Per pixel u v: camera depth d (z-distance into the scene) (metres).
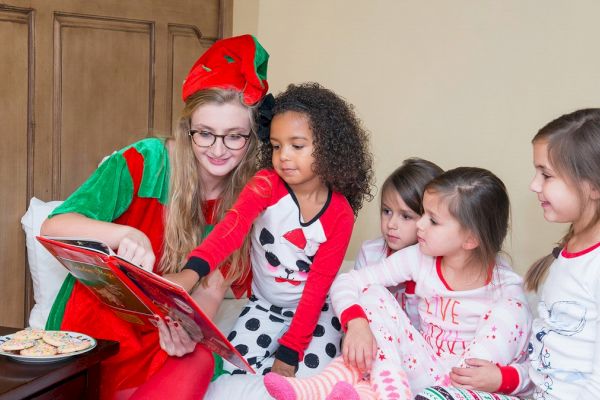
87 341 1.31
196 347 1.48
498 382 1.40
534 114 2.05
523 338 1.51
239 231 1.47
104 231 1.38
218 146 1.50
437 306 1.62
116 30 2.20
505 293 1.58
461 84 2.18
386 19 2.32
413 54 2.27
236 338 1.70
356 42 2.38
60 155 2.12
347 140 1.54
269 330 1.71
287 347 1.57
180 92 2.36
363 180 1.66
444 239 1.54
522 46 2.06
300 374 1.58
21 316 2.09
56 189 2.12
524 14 2.05
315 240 1.60
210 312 1.61
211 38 2.42
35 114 2.06
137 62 2.25
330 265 1.60
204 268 1.37
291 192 1.59
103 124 2.19
